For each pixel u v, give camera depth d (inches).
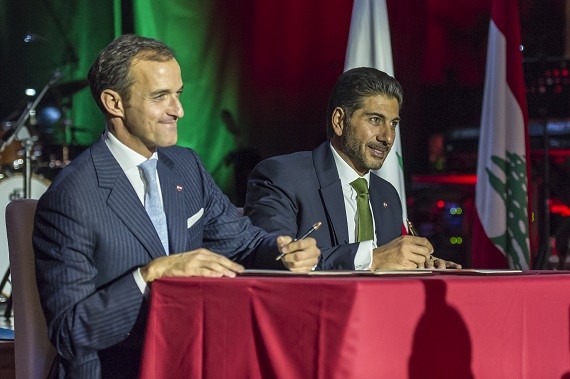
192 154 164.2
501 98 285.3
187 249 150.3
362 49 253.9
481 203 287.0
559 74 407.5
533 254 346.9
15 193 388.8
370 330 110.3
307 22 545.6
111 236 141.1
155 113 144.8
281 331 113.9
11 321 299.3
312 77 548.4
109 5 524.4
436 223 435.8
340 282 110.5
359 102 176.4
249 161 507.2
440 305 115.3
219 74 549.3
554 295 125.4
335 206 177.3
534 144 403.2
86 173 142.9
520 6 484.1
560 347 126.3
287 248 138.7
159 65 144.8
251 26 547.8
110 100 146.3
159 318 122.3
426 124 502.9
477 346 118.5
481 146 289.3
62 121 459.8
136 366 139.1
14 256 150.8
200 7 544.7
